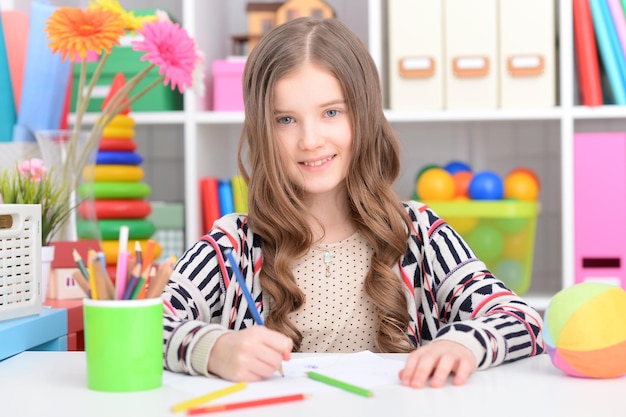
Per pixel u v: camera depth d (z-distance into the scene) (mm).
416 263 1322
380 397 798
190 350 929
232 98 2268
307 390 828
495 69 2180
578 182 2158
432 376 882
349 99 1234
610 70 2154
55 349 1238
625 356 868
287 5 2307
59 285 1552
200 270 1243
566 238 2160
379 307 1284
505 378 889
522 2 2168
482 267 1270
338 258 1330
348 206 1348
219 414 734
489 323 994
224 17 2629
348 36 1276
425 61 2186
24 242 1167
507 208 2164
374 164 1302
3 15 1847
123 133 2064
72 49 1581
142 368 841
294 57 1211
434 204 2203
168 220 2277
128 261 881
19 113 1789
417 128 2656
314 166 1230
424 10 2189
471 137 2648
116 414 747
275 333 907
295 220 1271
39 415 744
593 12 2148
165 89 2256
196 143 2227
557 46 2293
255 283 1294
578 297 890
